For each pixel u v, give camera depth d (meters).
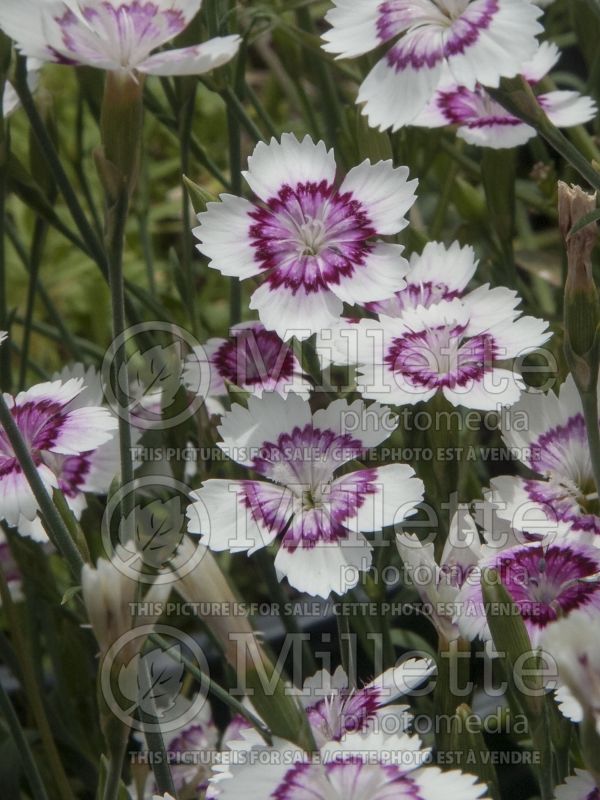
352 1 0.28
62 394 0.27
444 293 0.27
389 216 0.26
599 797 0.25
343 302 0.27
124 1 0.25
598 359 0.25
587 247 0.25
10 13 0.25
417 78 0.27
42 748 0.32
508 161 0.31
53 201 0.31
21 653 0.30
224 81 0.31
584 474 0.27
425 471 0.28
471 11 0.27
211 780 0.26
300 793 0.24
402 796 0.24
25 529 0.27
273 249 0.27
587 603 0.26
